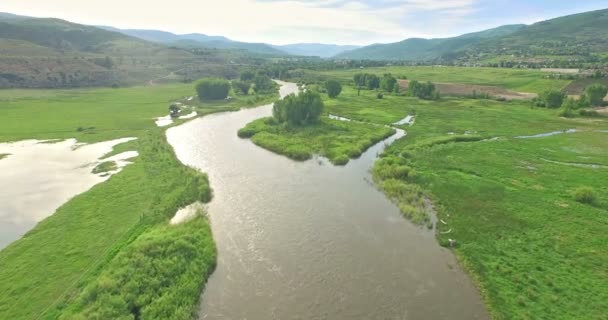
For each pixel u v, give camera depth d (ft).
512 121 333.42
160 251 114.73
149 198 160.66
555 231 134.21
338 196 171.01
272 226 141.28
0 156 219.41
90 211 146.72
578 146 250.78
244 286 105.91
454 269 114.93
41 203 156.97
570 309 93.97
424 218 147.74
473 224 141.79
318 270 113.60
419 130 302.45
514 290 102.63
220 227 140.05
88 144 247.29
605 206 153.89
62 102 398.01
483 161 217.97
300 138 270.67
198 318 93.56
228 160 224.12
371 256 121.60
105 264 108.99
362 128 304.09
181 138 273.13
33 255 114.21
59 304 91.56
